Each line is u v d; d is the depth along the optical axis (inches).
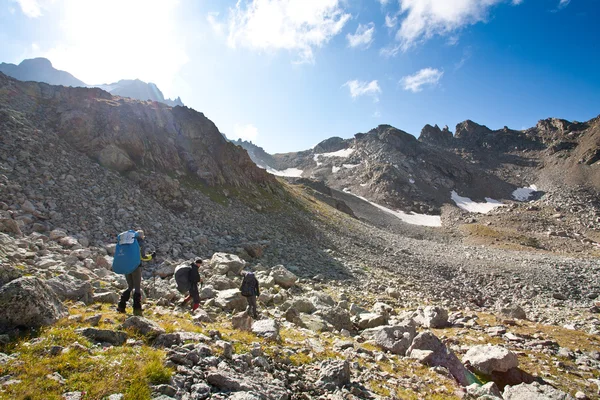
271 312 604.4
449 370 459.5
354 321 701.9
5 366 195.2
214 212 1635.1
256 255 1257.4
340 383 306.2
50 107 1541.6
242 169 2593.5
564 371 529.0
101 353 234.5
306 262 1368.1
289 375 299.0
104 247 830.5
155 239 1051.9
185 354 256.8
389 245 2613.2
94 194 1141.7
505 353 497.0
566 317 1054.4
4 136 1131.3
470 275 1915.6
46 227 784.3
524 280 1850.4
